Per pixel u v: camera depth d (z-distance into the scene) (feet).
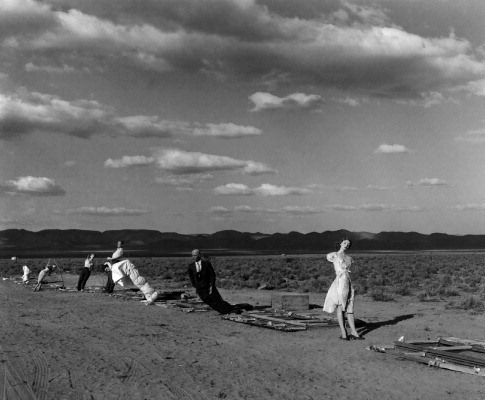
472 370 33.73
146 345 42.50
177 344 43.16
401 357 38.42
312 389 30.19
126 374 32.71
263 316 57.93
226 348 41.75
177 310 66.18
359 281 123.65
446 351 39.29
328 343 44.19
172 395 28.43
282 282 121.80
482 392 29.81
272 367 35.40
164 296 81.00
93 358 37.11
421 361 36.68
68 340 44.19
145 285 72.59
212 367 35.17
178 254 569.64
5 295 86.99
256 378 32.42
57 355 37.83
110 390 29.14
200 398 27.99
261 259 309.22
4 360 35.91
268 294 90.89
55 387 29.48
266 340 45.50
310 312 63.67
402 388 30.58
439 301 79.77
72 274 165.78
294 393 29.35
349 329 51.60
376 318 59.77
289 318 58.29
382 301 80.28
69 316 59.77
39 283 96.78
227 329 51.49
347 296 46.44
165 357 37.88
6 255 564.71
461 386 31.01
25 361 35.70
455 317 60.39
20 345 41.50
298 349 41.57
